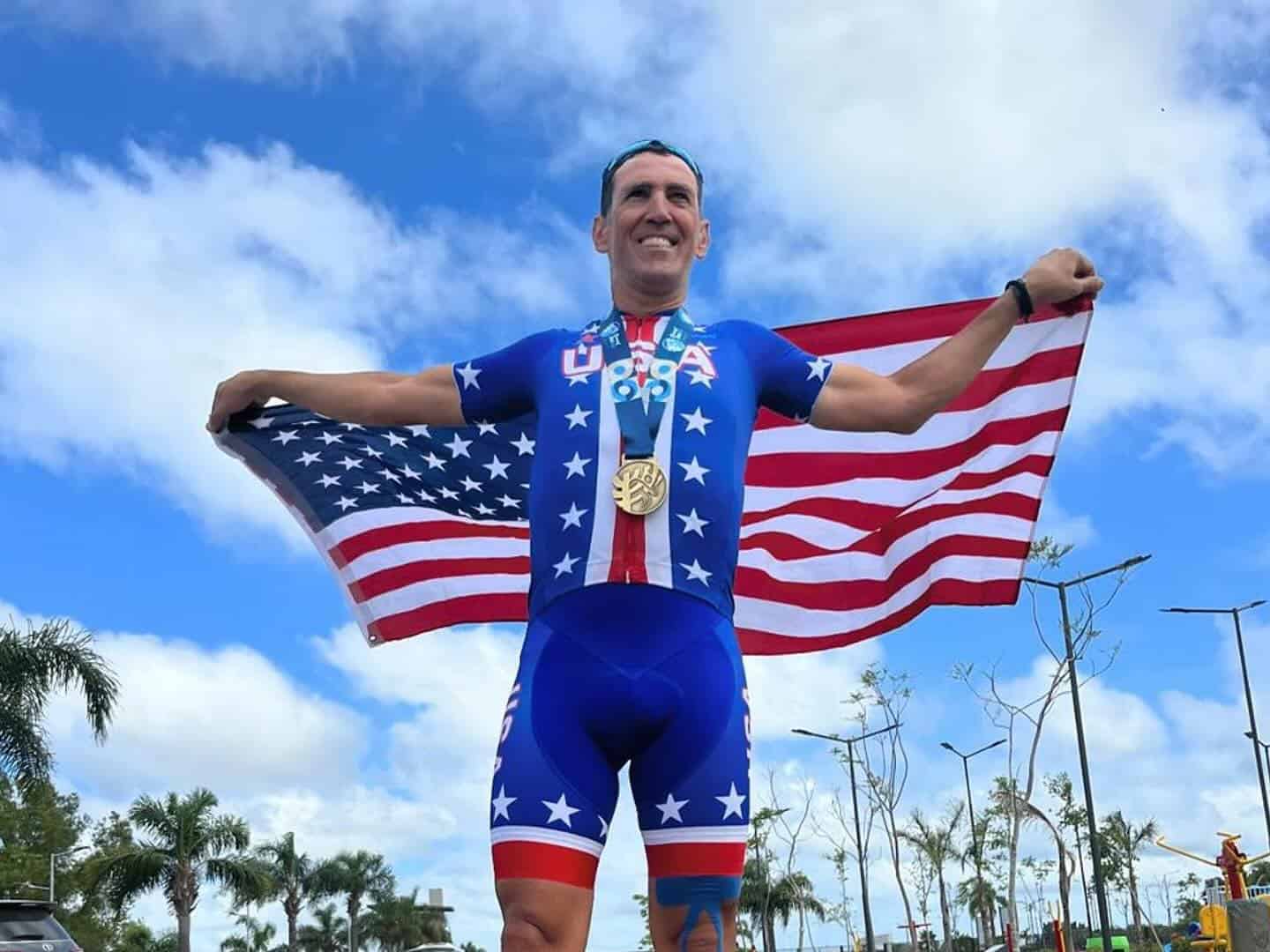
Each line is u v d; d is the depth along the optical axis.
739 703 4.01
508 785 3.83
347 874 74.69
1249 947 14.82
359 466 5.54
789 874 56.12
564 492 4.15
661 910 3.86
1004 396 5.72
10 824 45.31
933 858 50.69
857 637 5.93
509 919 3.72
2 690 22.28
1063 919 34.97
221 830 45.66
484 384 4.54
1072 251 4.48
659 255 4.40
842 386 4.40
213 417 4.95
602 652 3.94
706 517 4.09
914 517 5.86
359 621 5.85
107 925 52.66
